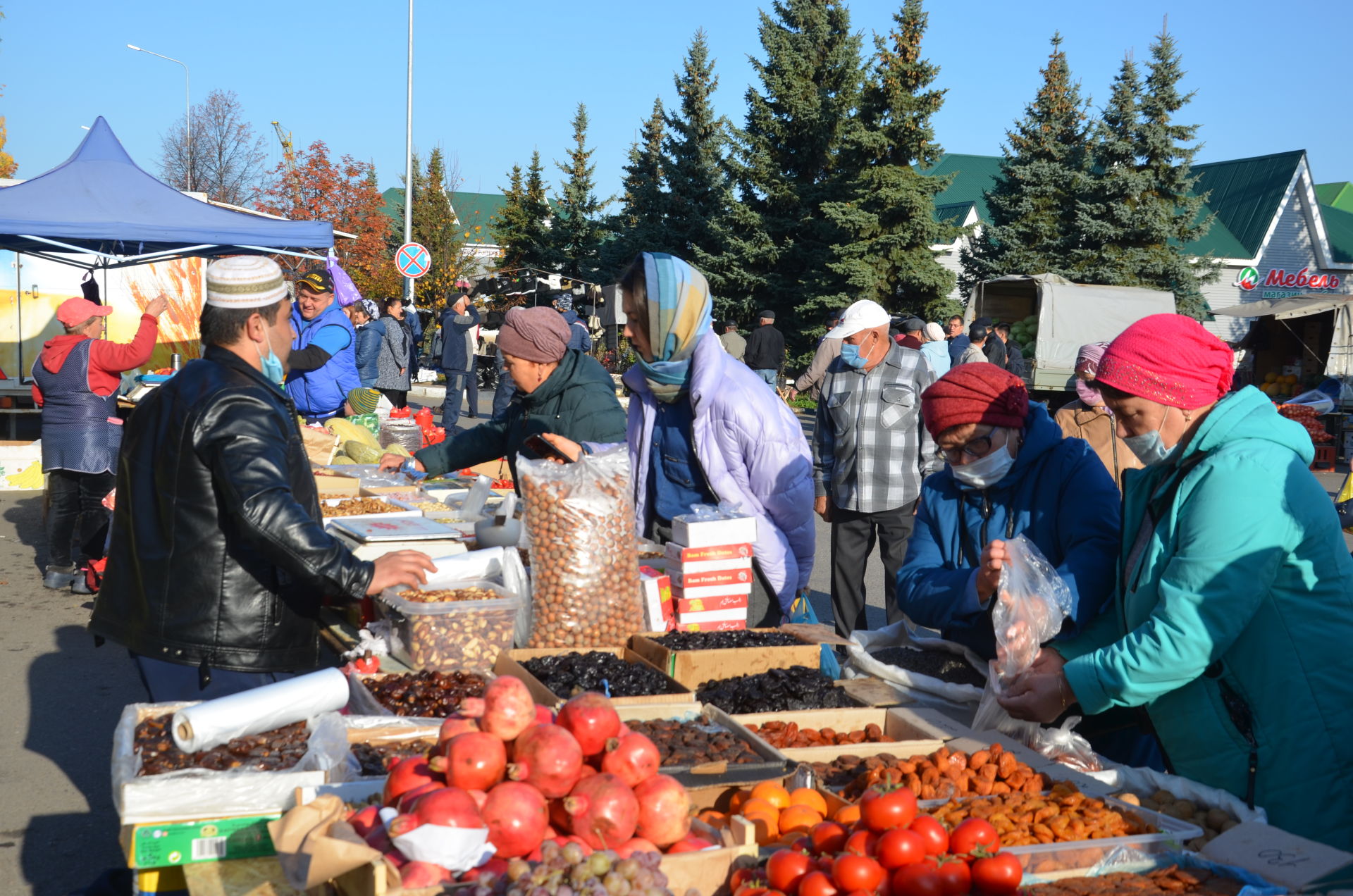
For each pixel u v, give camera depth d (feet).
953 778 8.17
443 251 123.34
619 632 11.51
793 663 11.10
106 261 38.58
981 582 10.00
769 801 7.58
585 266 133.49
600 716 6.48
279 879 7.30
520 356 14.33
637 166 136.77
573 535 11.39
